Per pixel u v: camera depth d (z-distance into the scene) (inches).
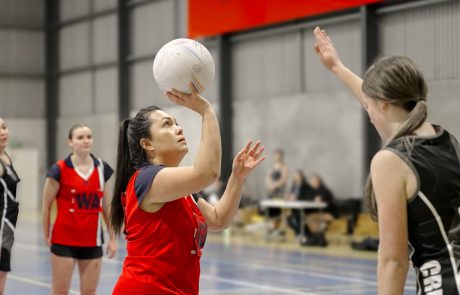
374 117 122.1
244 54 844.6
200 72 140.0
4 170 257.0
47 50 1203.2
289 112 793.6
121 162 153.3
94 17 1113.4
